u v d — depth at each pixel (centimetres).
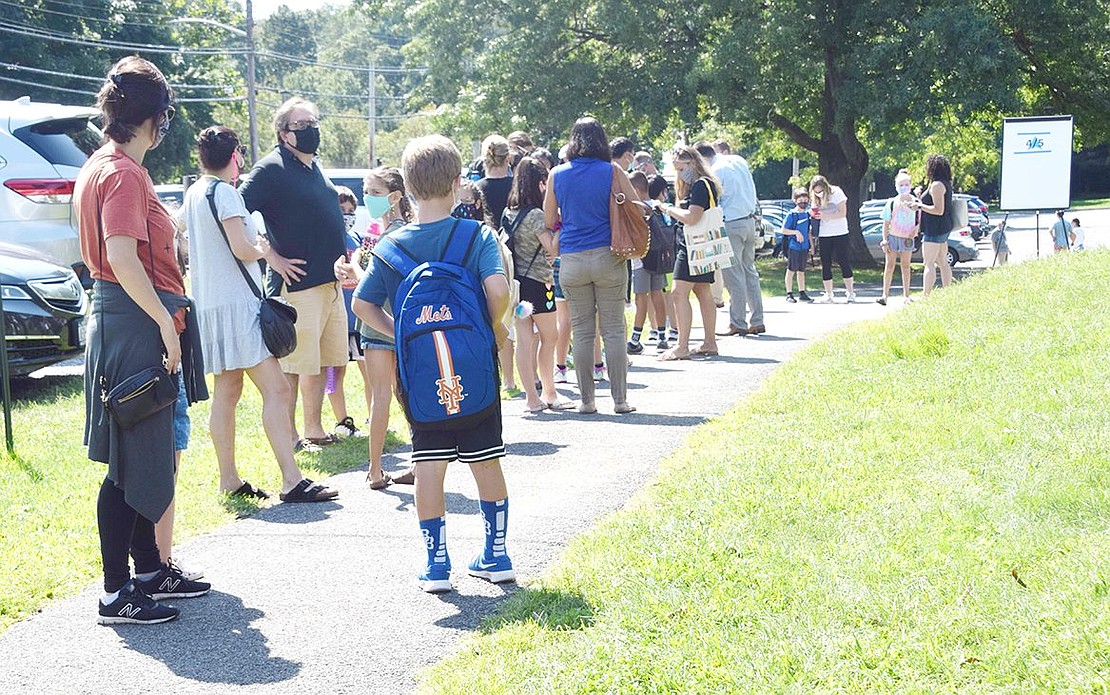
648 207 844
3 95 4731
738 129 3575
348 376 1163
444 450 488
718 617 414
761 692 355
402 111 10794
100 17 5047
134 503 464
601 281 841
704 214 1090
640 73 2927
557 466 703
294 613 484
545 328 884
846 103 2628
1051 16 2691
